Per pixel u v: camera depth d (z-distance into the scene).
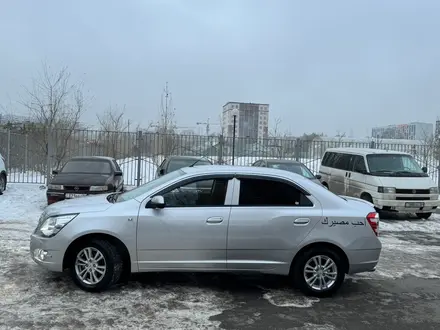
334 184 14.12
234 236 5.34
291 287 5.86
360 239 5.52
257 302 5.26
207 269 5.36
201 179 5.51
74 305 4.88
